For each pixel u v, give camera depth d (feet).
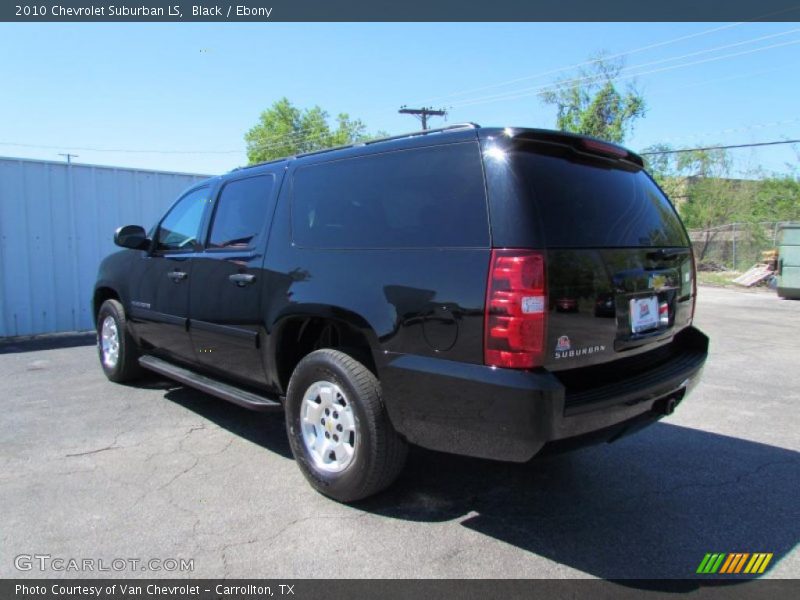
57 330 31.30
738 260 82.74
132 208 33.65
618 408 9.20
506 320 8.32
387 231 10.25
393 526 10.20
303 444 11.50
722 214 94.32
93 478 12.08
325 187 11.73
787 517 10.59
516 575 8.76
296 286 11.49
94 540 9.66
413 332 9.41
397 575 8.74
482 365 8.59
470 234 8.96
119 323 18.80
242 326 13.07
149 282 16.94
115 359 19.56
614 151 10.73
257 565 8.97
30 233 30.12
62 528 10.03
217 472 12.43
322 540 9.71
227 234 14.11
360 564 9.02
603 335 9.29
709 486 11.89
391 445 10.21
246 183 14.08
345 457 10.80
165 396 18.29
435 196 9.64
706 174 97.55
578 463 13.09
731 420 16.25
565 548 9.52
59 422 15.69
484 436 8.73
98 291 20.35
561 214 9.07
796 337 30.60
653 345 10.80
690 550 9.46
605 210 10.00
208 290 14.21
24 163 29.66
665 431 15.29
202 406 17.19
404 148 10.46
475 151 9.30
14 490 11.50
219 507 10.84
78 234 31.71
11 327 29.78
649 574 8.82
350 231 10.91
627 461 13.21
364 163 11.12
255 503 11.00
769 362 24.18
